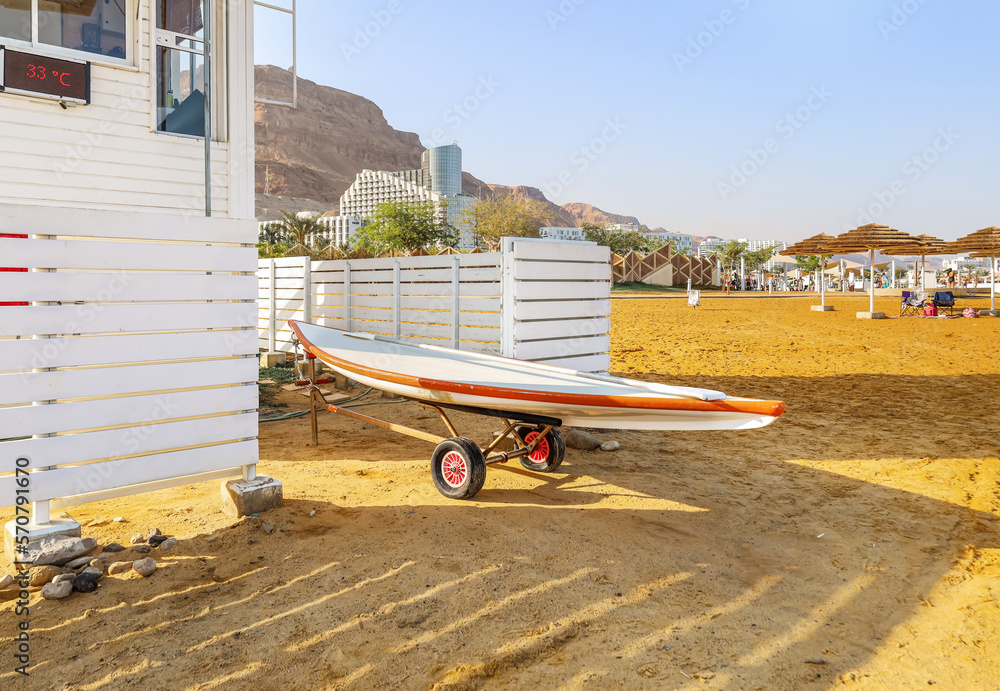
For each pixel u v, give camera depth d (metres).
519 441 6.41
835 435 7.97
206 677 2.95
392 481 5.95
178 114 7.87
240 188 8.21
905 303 28.38
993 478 6.23
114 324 4.35
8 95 6.73
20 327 3.99
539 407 5.16
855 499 5.64
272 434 7.92
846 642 3.38
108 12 7.35
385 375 6.11
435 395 5.67
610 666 3.09
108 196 7.38
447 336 10.26
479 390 5.34
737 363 14.14
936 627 3.54
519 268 8.20
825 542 4.70
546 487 5.86
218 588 3.81
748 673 3.07
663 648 3.26
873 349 16.48
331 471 6.27
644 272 77.25
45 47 6.93
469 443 5.46
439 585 3.86
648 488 5.85
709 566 4.25
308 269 13.45
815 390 10.97
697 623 3.52
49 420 4.12
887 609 3.74
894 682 3.04
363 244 56.78
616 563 4.24
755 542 4.69
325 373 11.77
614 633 3.38
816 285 76.44
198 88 7.99
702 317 27.33
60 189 7.09
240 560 4.18
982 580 4.11
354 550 4.34
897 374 12.71
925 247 27.30
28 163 6.89
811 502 5.56
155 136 7.65
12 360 3.97
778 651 3.27
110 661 3.06
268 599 3.68
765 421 4.24
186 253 4.65
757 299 45.22
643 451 7.22
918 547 4.62
